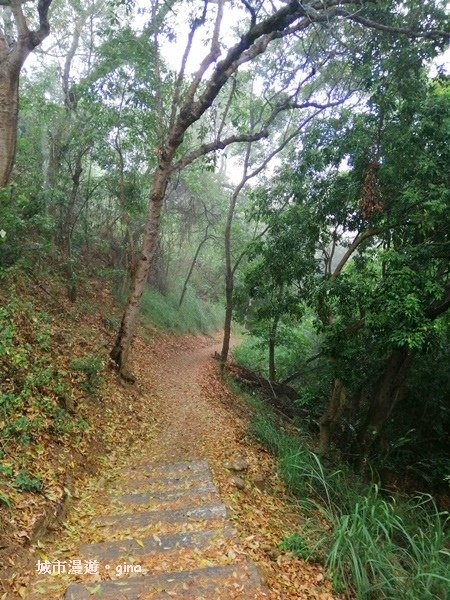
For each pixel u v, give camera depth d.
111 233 19.02
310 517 6.04
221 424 10.08
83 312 13.14
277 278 11.55
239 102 14.98
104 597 3.41
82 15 15.08
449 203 7.94
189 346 22.14
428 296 8.39
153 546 4.30
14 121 8.47
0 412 5.56
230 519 4.93
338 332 9.35
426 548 5.60
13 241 9.23
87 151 13.72
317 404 13.92
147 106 11.86
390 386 10.48
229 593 3.55
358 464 10.36
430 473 11.34
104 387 9.20
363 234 9.99
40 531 4.36
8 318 7.71
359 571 4.41
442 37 8.56
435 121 8.17
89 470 6.33
